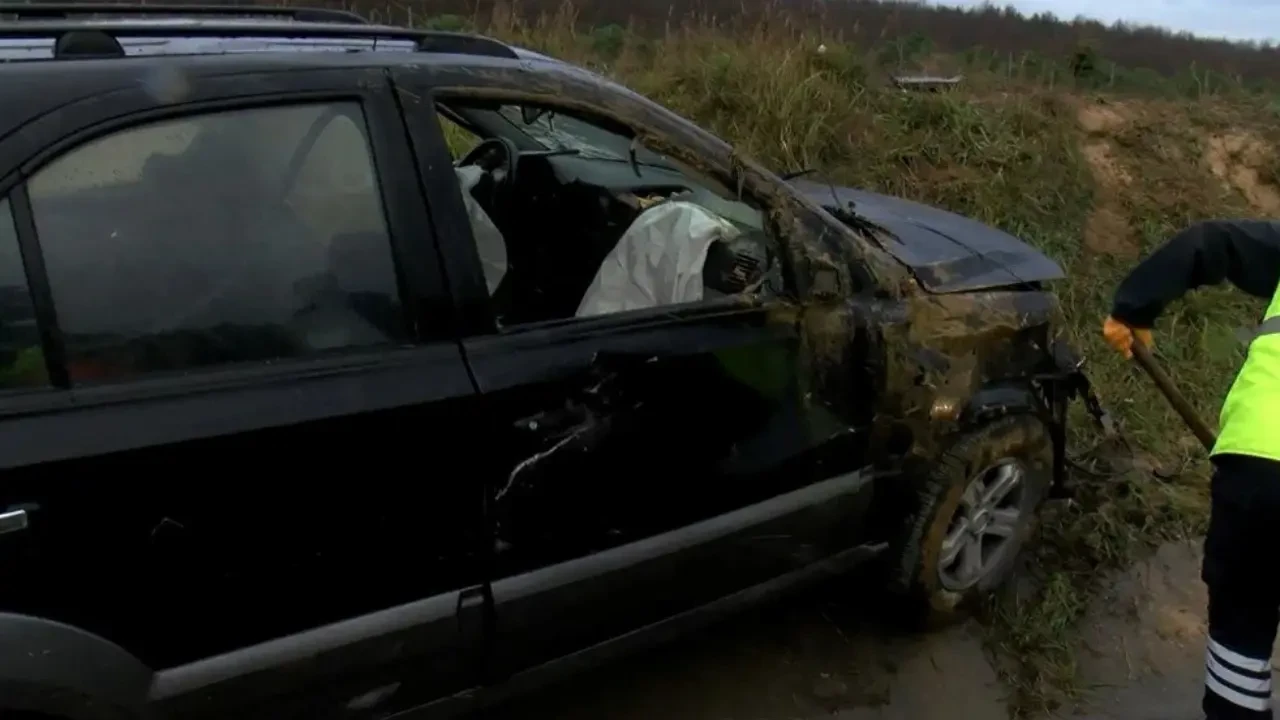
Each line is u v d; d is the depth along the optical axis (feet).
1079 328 17.06
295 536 6.37
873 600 10.77
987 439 10.23
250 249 6.46
